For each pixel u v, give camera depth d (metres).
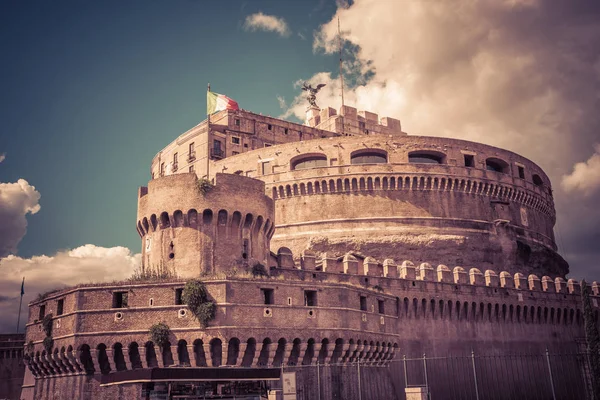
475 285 85.56
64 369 55.19
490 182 105.94
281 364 54.34
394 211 99.31
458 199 102.88
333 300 58.50
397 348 69.00
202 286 52.78
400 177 100.31
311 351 56.25
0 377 86.19
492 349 85.00
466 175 103.69
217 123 117.00
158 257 63.56
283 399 50.81
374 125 132.88
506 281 90.12
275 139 118.44
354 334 59.47
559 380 91.12
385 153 102.81
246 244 64.50
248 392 50.34
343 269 74.75
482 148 108.00
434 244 98.12
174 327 52.03
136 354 52.56
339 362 58.09
